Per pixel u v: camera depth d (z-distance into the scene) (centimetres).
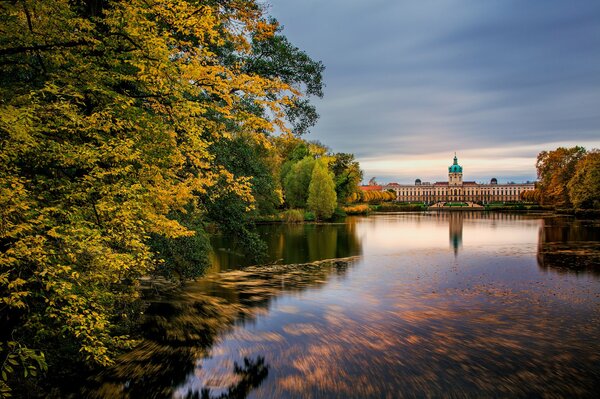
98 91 809
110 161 835
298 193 7819
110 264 731
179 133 995
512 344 1281
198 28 880
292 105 1157
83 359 1001
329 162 8831
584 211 7681
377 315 1577
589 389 1005
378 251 3459
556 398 967
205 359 1170
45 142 718
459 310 1645
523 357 1186
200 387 1015
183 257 1596
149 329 1404
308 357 1188
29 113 654
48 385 966
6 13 676
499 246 3728
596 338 1330
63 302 804
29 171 802
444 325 1460
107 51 813
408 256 3158
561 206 9519
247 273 2433
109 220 778
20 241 621
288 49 1656
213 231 3709
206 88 1012
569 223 6525
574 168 8762
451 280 2233
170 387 1013
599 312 1608
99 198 802
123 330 1278
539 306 1697
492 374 1079
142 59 786
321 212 7325
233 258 2983
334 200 7406
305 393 987
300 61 1702
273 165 4391
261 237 4581
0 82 806
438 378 1060
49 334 845
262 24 1153
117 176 870
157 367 1112
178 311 1609
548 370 1105
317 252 3384
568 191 8744
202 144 898
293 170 7925
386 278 2294
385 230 5634
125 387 1005
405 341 1308
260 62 1628
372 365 1132
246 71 1630
